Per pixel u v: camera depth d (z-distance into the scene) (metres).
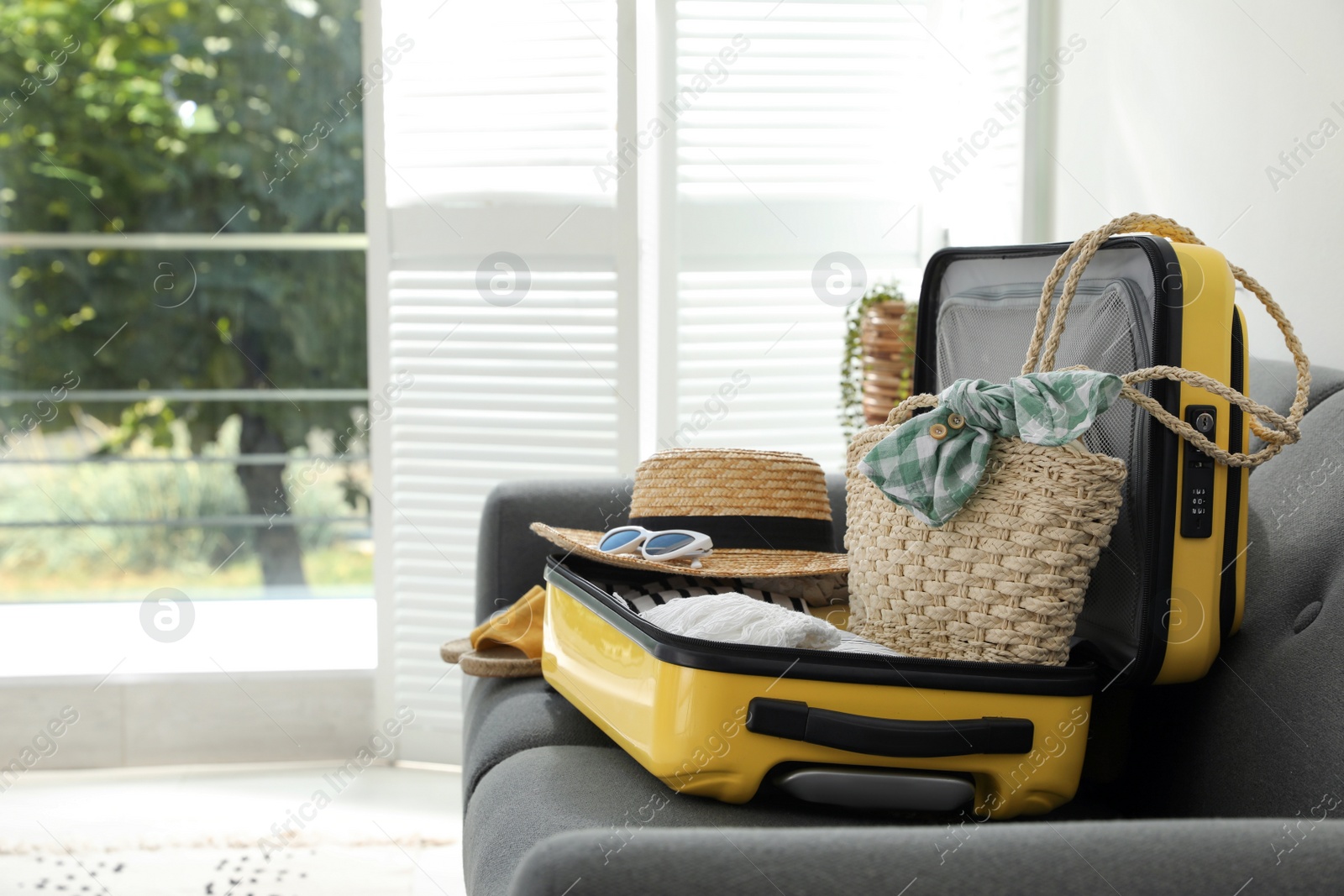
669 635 0.85
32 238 3.33
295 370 3.52
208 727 2.39
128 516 3.31
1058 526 0.84
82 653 2.49
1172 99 1.51
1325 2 1.17
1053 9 1.92
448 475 2.23
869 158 2.28
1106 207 1.71
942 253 1.21
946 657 0.91
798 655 0.81
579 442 2.19
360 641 2.60
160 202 3.42
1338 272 1.15
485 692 1.26
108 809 2.12
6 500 3.21
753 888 0.56
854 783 0.82
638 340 2.19
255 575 3.43
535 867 0.57
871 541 1.00
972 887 0.56
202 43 3.40
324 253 3.51
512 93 2.17
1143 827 0.60
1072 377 0.83
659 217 2.23
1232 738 0.88
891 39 2.26
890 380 1.86
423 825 2.04
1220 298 0.85
